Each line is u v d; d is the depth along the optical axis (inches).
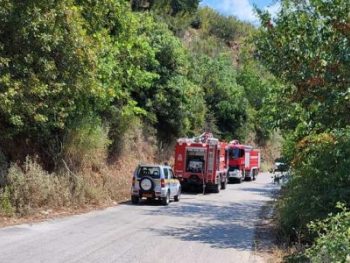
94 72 740.7
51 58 669.3
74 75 706.8
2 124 708.7
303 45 541.6
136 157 1227.2
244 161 1674.5
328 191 500.4
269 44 593.0
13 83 612.4
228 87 2059.5
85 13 823.1
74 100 788.6
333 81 489.1
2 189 638.5
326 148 525.0
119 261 412.5
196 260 438.0
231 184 1585.9
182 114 1433.3
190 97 1480.1
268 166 2437.3
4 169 673.0
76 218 654.5
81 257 419.5
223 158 1310.3
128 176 1080.2
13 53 637.3
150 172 879.1
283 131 739.4
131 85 1087.0
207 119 1888.5
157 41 1368.1
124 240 513.7
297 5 589.0
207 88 2010.3
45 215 654.5
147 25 1368.1
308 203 517.3
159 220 684.1
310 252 307.6
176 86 1382.9
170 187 899.4
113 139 1087.0
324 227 328.8
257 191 1310.3
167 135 1453.0
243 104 2075.5
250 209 883.4
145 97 1341.0
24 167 713.0
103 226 600.4
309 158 557.0
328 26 526.3
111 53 899.4
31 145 795.4
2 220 593.6
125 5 1011.9
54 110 709.3
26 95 642.8
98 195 818.8
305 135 615.2
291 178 633.6
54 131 822.5
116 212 743.1
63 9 665.6
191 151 1198.3
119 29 997.2
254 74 2153.1
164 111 1380.4
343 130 518.3
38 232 536.1
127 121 1114.1
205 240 547.5
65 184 759.1
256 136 2433.6
